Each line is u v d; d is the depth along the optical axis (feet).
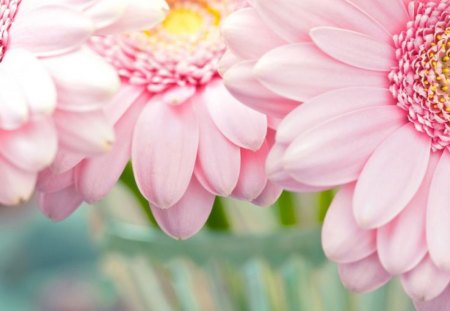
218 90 1.14
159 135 1.12
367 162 1.10
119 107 1.13
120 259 1.38
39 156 1.03
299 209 1.30
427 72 1.16
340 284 1.38
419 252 1.11
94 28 1.07
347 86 1.11
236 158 1.12
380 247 1.10
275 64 1.07
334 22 1.10
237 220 1.31
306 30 1.09
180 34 1.22
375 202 1.09
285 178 1.09
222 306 1.36
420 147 1.12
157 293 1.39
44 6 1.09
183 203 1.14
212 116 1.13
